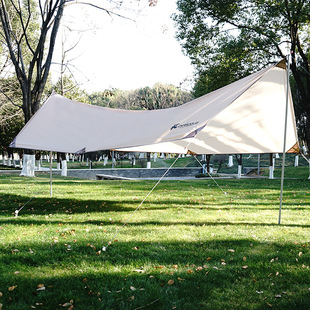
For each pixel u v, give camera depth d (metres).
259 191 11.72
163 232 5.33
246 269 3.74
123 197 9.54
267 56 19.80
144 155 53.81
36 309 2.79
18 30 22.22
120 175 27.59
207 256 4.16
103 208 7.66
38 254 4.10
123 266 3.75
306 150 29.62
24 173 17.27
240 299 3.01
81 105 8.84
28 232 5.23
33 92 16.72
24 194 9.64
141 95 53.72
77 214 6.86
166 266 3.77
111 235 5.09
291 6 15.73
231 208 7.88
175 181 16.84
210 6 18.50
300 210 7.67
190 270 3.59
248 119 7.39
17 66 16.52
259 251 4.43
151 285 3.22
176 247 4.50
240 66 20.03
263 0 17.14
